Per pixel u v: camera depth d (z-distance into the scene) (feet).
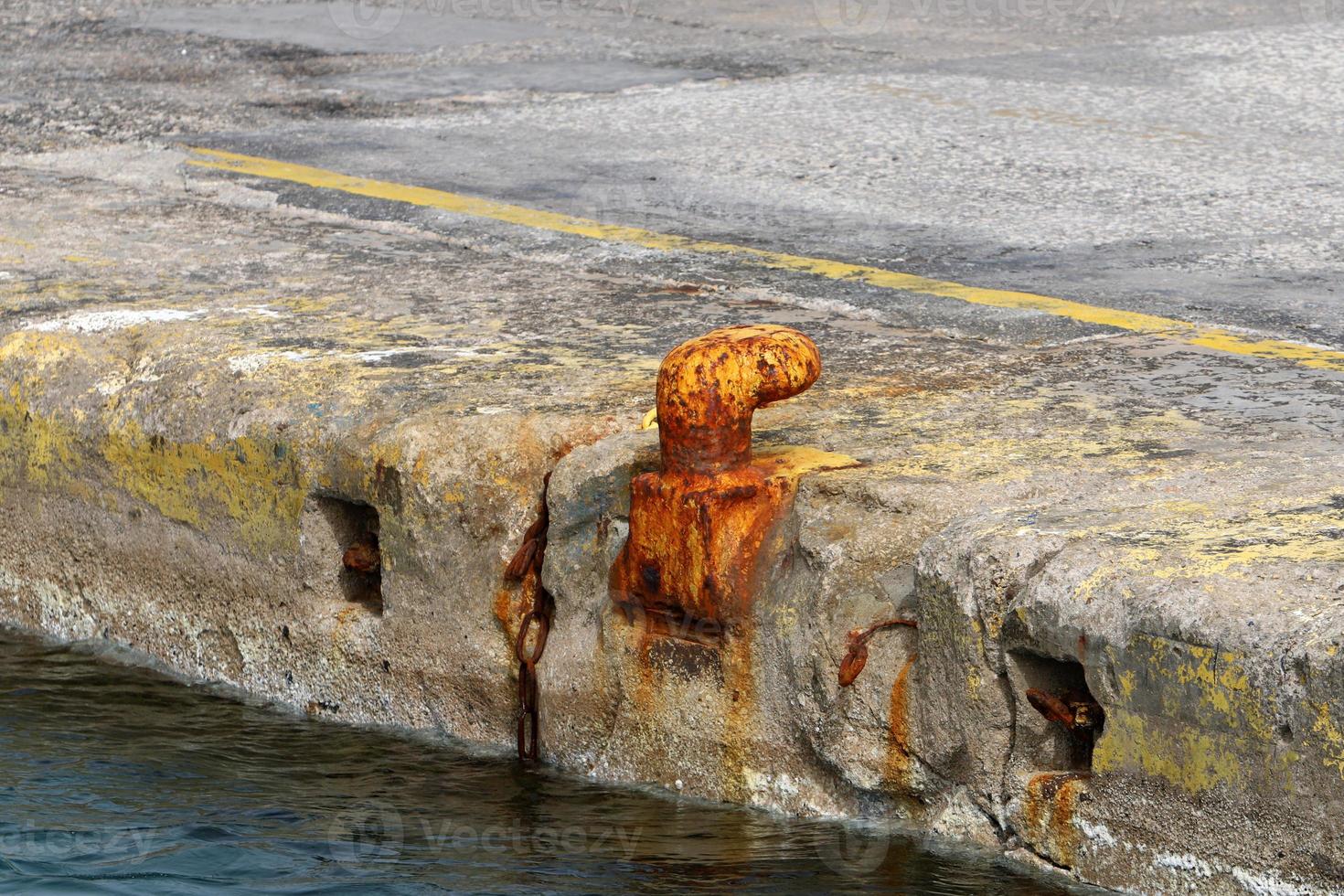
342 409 34.91
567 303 43.98
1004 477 28.60
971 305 44.37
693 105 75.87
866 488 28.04
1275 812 22.18
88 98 77.20
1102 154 66.03
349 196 58.34
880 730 26.89
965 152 66.39
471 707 33.01
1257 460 29.94
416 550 33.14
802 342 28.63
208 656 37.68
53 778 32.55
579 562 30.94
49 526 40.40
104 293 44.24
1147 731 23.56
